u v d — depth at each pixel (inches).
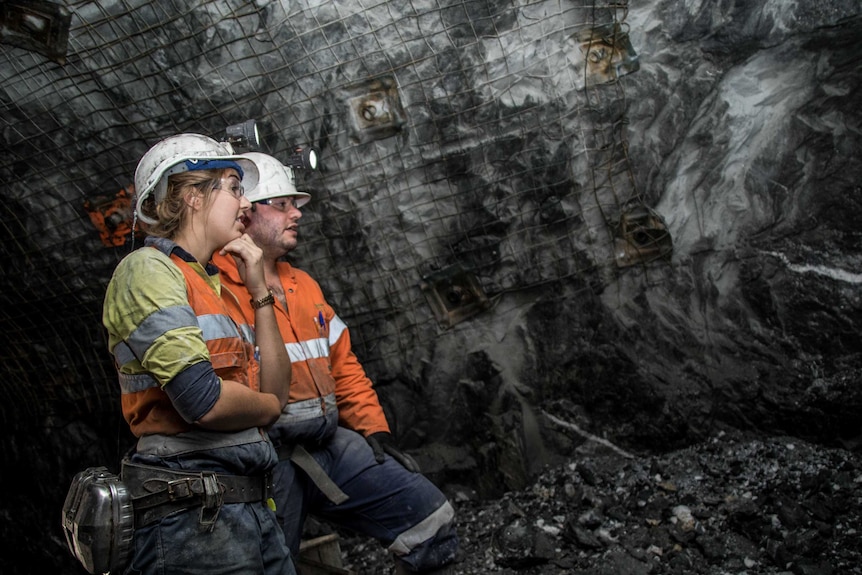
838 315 136.8
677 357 143.3
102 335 153.1
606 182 139.7
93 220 140.3
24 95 127.4
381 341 151.3
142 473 67.6
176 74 126.5
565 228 142.7
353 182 138.8
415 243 144.5
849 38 129.6
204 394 65.5
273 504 75.3
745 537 117.8
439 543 98.8
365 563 136.9
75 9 120.0
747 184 141.6
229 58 125.9
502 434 145.8
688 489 129.0
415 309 149.3
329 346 104.1
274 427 92.4
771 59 132.8
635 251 143.3
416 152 136.6
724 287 144.6
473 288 146.9
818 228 140.3
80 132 131.3
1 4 119.3
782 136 139.2
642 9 128.6
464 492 147.3
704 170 140.7
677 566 114.7
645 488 131.6
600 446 143.6
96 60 124.6
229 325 73.0
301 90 130.0
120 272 68.6
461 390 150.0
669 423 139.9
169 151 72.9
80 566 159.5
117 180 135.9
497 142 136.2
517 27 127.3
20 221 141.0
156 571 65.7
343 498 94.7
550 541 124.2
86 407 160.2
